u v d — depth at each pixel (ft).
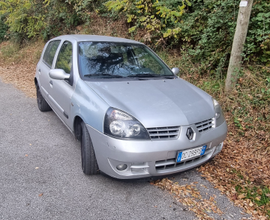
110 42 11.75
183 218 7.20
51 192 7.93
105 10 28.50
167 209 7.52
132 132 7.30
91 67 10.10
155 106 8.09
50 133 12.57
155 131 7.47
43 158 10.05
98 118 7.79
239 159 10.87
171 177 9.19
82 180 8.66
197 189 8.63
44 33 34.32
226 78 15.25
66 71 10.69
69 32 33.45
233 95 14.75
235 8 15.96
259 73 15.26
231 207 7.88
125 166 7.54
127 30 25.50
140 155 7.17
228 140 12.46
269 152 11.32
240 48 14.28
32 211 7.07
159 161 7.64
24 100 18.31
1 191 7.84
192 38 19.48
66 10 32.19
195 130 7.99
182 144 7.61
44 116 15.05
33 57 32.27
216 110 9.37
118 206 7.48
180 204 7.79
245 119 13.37
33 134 12.34
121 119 7.42
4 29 44.75
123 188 8.35
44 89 13.80
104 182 8.62
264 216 7.55
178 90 9.73
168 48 21.43
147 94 8.80
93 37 12.09
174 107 8.23
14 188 8.02
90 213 7.13
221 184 9.04
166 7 20.10
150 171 7.57
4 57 35.83
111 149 7.35
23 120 14.20
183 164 8.18
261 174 9.82
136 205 7.58
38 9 35.78
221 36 16.61
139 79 10.28
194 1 20.29
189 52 18.39
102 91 8.64
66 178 8.73
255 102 13.80
